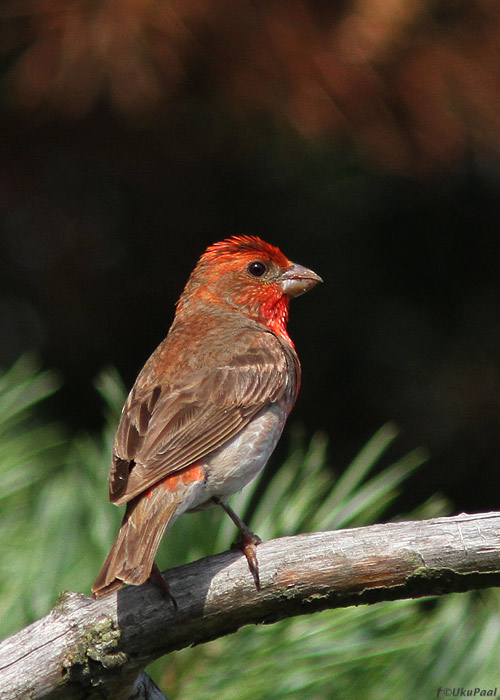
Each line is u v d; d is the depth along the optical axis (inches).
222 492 302.0
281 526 275.3
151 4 418.3
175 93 475.2
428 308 674.8
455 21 443.8
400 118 445.7
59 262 655.1
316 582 244.2
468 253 681.0
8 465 294.5
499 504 658.8
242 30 427.5
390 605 264.4
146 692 250.7
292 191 652.1
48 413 634.2
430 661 260.2
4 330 644.7
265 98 442.0
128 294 662.5
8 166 601.3
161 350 335.6
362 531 247.1
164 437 295.6
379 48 430.9
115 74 430.3
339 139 474.0
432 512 307.9
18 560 278.8
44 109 505.7
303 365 666.8
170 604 244.8
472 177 672.4
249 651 260.5
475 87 442.3
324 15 430.6
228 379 320.2
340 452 658.2
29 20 449.7
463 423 661.3
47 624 243.3
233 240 393.7
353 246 671.8
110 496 273.4
